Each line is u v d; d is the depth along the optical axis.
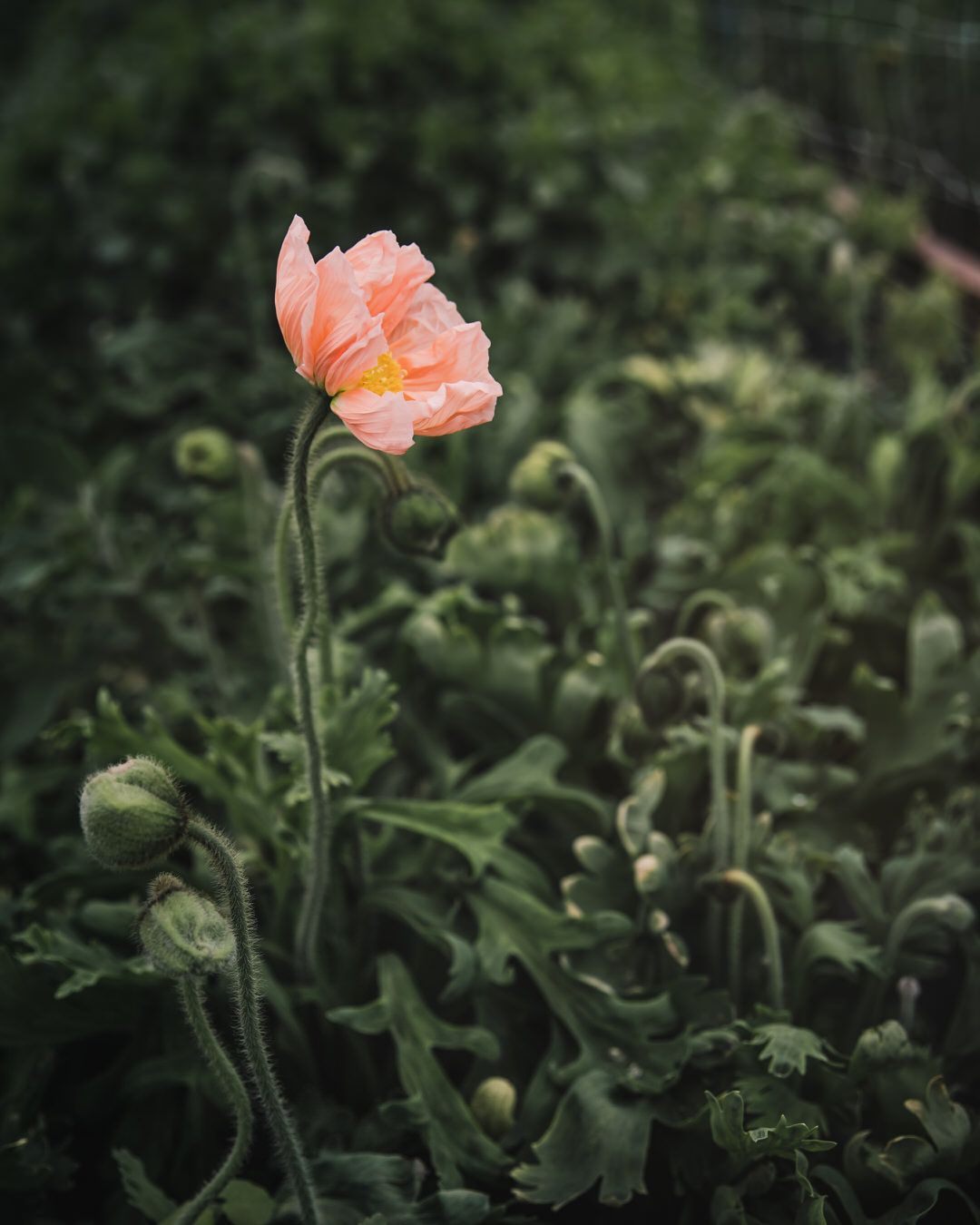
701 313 1.19
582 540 0.86
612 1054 0.58
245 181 0.99
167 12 1.41
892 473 0.83
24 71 1.82
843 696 0.76
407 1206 0.54
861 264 1.26
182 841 0.48
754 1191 0.54
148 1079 0.58
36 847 0.70
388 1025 0.58
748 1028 0.56
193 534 0.95
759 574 0.73
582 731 0.67
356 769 0.60
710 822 0.61
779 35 1.75
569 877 0.64
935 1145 0.54
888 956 0.59
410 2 1.28
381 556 0.79
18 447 0.89
